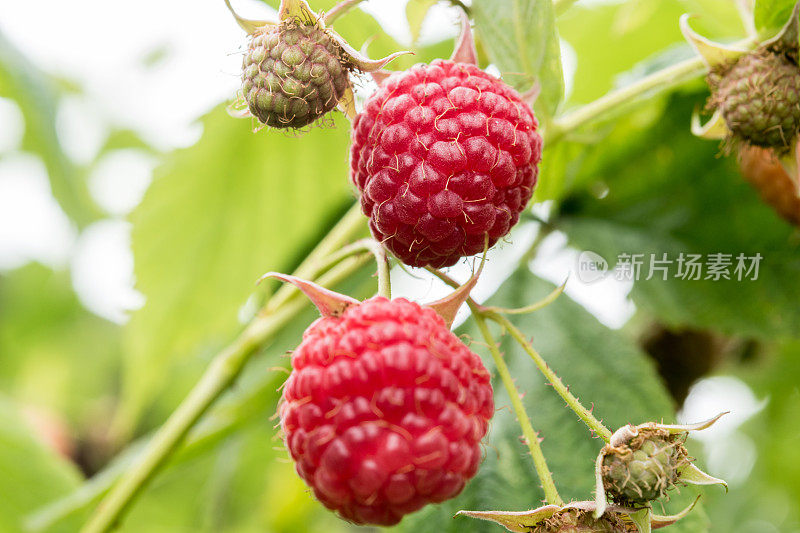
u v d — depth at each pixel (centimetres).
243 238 25
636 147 23
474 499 20
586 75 26
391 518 17
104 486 24
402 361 17
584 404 21
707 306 22
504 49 20
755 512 33
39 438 26
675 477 17
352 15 21
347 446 17
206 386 22
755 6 19
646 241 23
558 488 20
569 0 20
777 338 22
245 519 32
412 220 18
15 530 25
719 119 20
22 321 41
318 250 22
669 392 24
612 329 21
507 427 20
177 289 25
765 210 22
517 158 18
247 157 24
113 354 42
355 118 18
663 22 25
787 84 19
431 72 18
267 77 18
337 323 17
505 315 22
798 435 30
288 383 17
